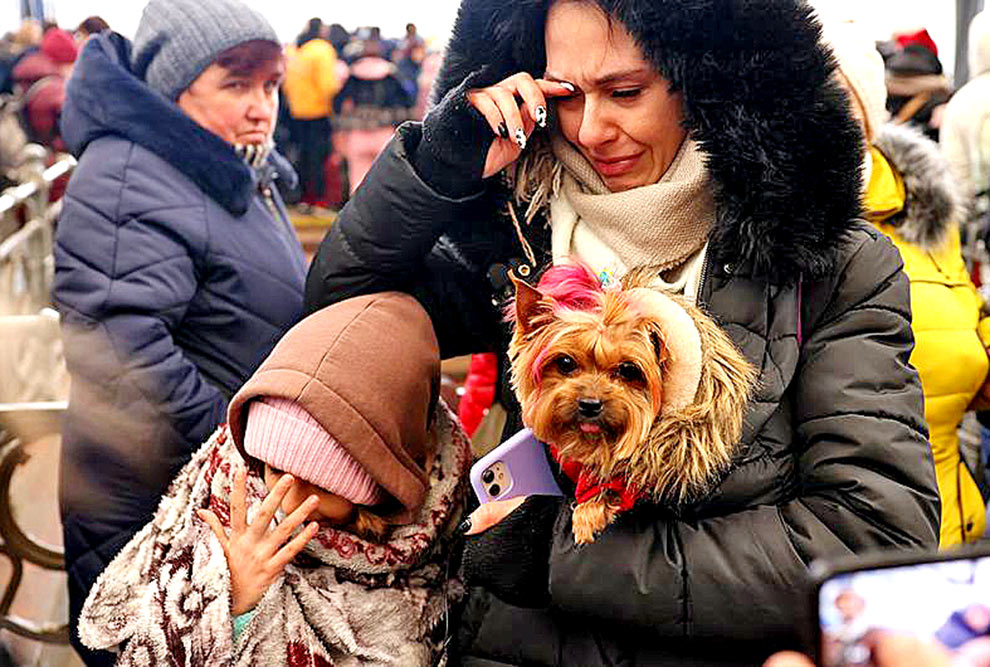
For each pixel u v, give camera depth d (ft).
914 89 13.50
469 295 5.12
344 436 4.37
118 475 6.70
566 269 3.91
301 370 4.42
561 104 4.52
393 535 4.77
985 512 6.49
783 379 4.13
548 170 4.68
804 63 4.08
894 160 6.48
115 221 6.73
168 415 6.61
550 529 4.37
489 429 6.07
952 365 6.19
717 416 3.70
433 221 4.58
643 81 4.28
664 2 4.03
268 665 4.46
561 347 3.66
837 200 4.10
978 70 9.58
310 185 25.30
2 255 11.81
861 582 2.25
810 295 4.28
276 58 7.42
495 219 4.92
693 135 4.20
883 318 4.24
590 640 4.33
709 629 4.03
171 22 7.13
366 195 4.69
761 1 4.03
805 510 4.07
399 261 4.74
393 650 4.70
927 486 4.07
